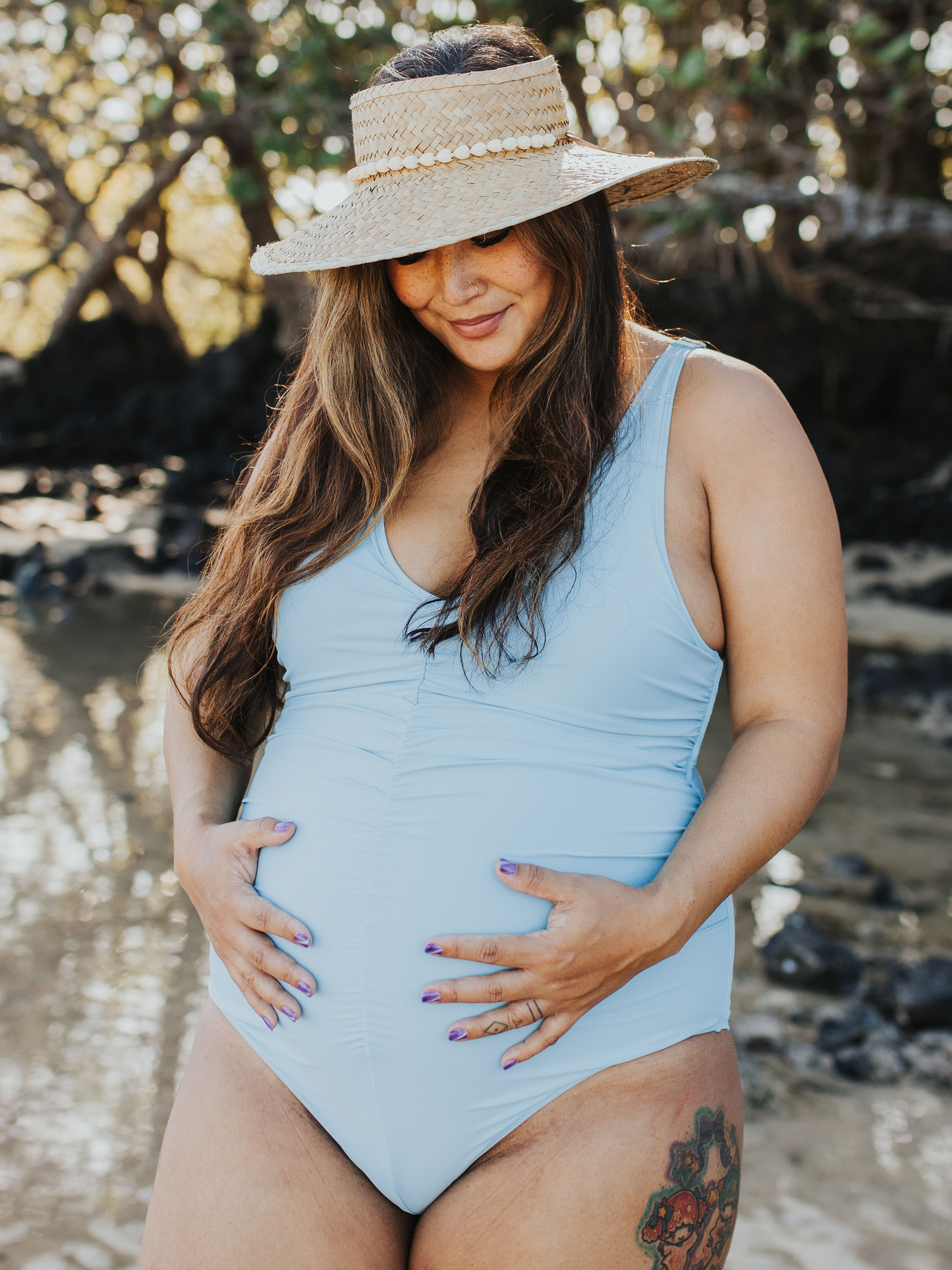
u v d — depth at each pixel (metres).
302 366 1.79
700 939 1.52
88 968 3.54
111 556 11.06
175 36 13.38
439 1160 1.45
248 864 1.59
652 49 13.50
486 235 1.50
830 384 16.47
